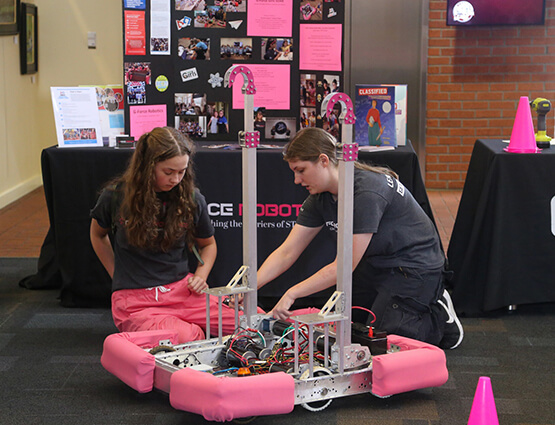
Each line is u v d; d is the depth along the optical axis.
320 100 3.84
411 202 2.81
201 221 3.02
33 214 6.00
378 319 2.84
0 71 6.16
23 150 6.80
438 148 6.64
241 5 3.81
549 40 6.40
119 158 3.56
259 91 3.86
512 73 6.48
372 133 3.69
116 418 2.45
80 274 3.64
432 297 2.87
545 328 3.40
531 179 3.46
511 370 2.89
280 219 3.58
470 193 3.80
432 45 6.46
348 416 2.46
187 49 3.82
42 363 2.96
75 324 3.44
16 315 3.57
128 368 2.47
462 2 6.32
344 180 2.25
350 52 5.94
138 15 3.76
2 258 4.68
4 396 2.63
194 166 3.52
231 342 2.62
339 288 2.36
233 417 2.19
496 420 2.00
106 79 7.07
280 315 2.57
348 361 2.42
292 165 2.58
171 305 2.96
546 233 3.50
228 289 2.67
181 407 2.26
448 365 2.94
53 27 6.98
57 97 3.67
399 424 2.41
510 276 3.52
